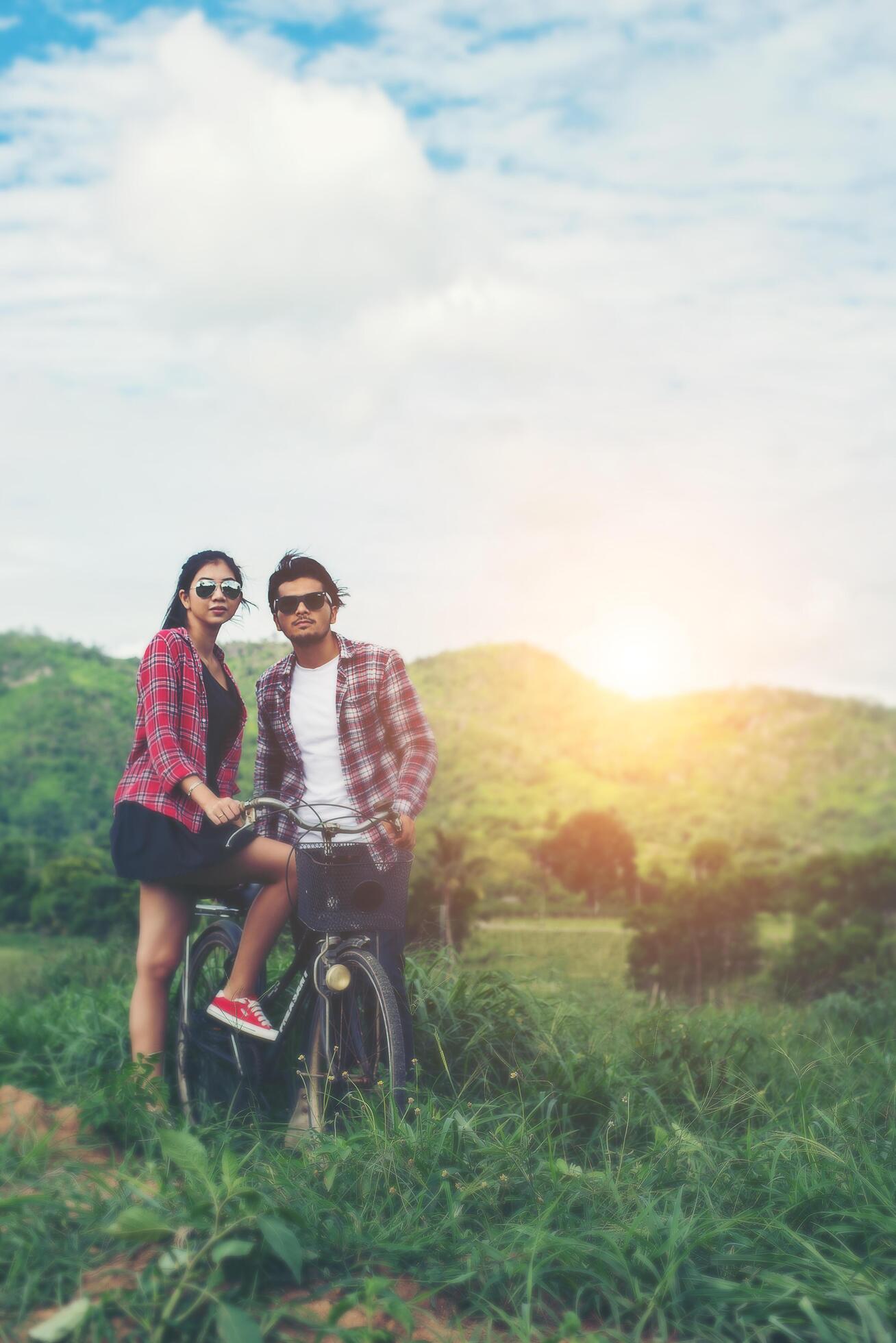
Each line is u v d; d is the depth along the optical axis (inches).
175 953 148.6
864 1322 83.8
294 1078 144.2
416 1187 108.0
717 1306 90.8
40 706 7578.7
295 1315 85.6
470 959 191.6
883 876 3380.9
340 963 135.1
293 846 138.9
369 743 144.9
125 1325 84.5
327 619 145.9
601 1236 99.5
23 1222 97.2
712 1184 115.7
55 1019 187.0
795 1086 164.2
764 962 2876.5
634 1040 179.3
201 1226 92.8
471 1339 87.1
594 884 5516.7
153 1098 135.2
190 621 150.8
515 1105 139.6
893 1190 112.7
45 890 2498.8
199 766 143.6
